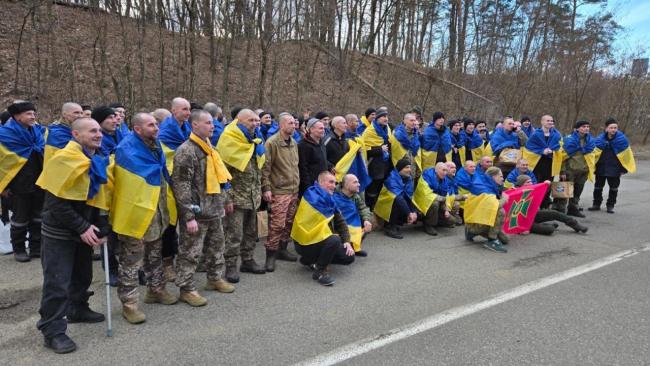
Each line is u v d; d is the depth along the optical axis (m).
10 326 3.83
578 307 4.34
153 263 4.27
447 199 7.28
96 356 3.37
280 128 5.50
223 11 11.96
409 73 18.11
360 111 15.58
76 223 3.36
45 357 3.34
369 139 7.09
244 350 3.48
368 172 7.11
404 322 3.98
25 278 4.88
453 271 5.36
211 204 4.36
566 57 21.12
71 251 3.51
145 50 12.53
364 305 4.35
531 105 20.42
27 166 5.31
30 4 10.30
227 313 4.15
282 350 3.48
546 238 6.89
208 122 4.22
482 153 9.28
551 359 3.39
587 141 8.37
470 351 3.49
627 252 6.17
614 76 22.34
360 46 18.97
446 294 4.64
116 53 12.02
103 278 5.00
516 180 7.38
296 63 15.63
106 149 4.91
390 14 18.78
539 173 8.48
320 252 4.98
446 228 7.49
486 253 6.10
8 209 5.81
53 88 10.30
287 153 5.46
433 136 8.09
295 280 5.04
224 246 4.80
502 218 6.25
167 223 4.25
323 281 4.87
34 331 3.75
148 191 3.82
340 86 16.05
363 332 3.79
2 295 4.44
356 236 5.70
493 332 3.80
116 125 5.19
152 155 3.92
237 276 4.98
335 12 15.84
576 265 5.60
